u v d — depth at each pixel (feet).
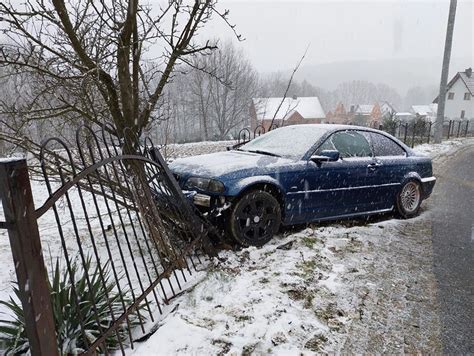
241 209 13.89
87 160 14.32
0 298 10.93
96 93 13.55
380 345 8.78
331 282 11.68
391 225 18.10
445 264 13.62
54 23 11.01
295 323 9.28
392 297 11.05
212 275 11.86
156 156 12.42
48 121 13.51
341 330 9.29
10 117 11.94
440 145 61.93
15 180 5.70
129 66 11.98
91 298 7.59
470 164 41.55
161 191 12.94
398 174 19.06
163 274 10.47
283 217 15.39
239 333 8.79
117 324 8.05
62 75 11.94
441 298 11.11
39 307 6.12
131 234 16.31
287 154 16.30
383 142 19.34
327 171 16.15
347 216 17.52
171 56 12.60
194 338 8.57
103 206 22.66
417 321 9.86
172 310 9.91
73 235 16.66
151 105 12.88
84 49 11.73
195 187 14.29
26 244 5.89
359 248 14.73
